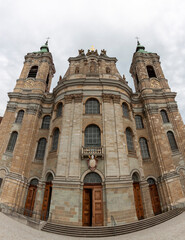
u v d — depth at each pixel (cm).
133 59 3284
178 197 1806
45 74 2912
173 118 2369
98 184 1655
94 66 2634
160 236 998
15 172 1969
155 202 1930
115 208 1509
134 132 2253
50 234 1266
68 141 1858
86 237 1266
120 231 1330
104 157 1750
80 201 1565
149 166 2125
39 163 2177
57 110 2333
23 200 1903
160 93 2589
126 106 2364
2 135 2220
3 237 900
